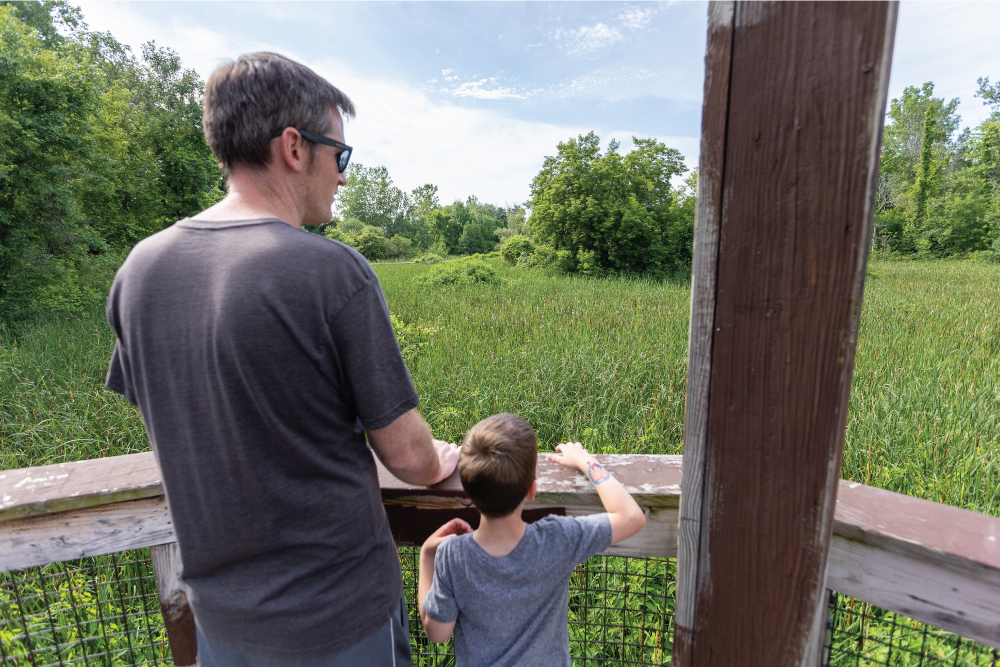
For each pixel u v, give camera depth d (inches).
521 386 197.0
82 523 42.3
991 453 130.6
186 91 705.6
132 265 32.0
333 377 31.2
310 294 29.2
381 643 36.4
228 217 31.8
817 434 28.6
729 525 33.2
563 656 40.8
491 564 37.9
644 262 870.4
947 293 460.8
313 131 33.9
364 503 34.3
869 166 24.3
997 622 30.2
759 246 28.1
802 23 24.6
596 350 253.0
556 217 871.1
